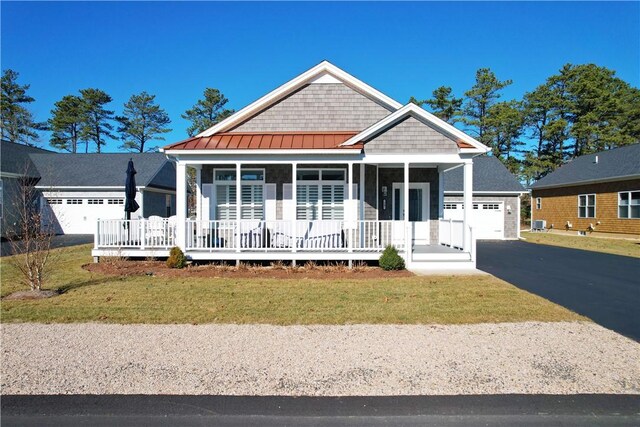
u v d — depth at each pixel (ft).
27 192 54.70
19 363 15.83
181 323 20.99
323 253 38.73
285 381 14.35
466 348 17.60
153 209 88.74
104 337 18.81
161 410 12.40
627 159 82.12
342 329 20.13
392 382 14.29
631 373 15.11
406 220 38.47
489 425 11.67
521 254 55.26
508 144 147.02
